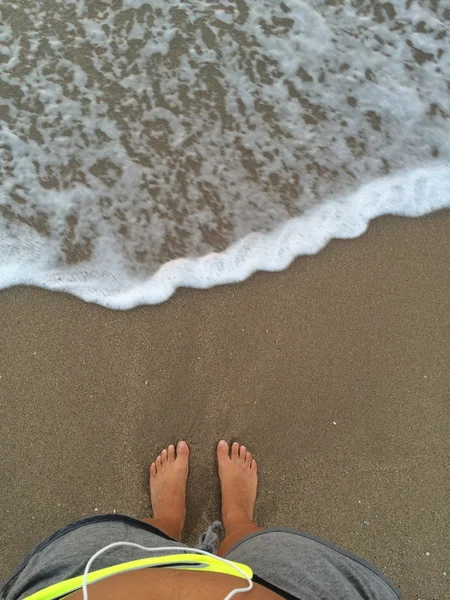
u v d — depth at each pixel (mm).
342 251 1841
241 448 1727
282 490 1718
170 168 1881
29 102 1903
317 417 1754
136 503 1707
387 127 1924
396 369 1778
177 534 1621
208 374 1765
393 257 1839
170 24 1956
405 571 1673
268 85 1933
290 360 1776
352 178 1896
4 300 1784
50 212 1852
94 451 1721
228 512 1646
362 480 1724
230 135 1903
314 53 1956
